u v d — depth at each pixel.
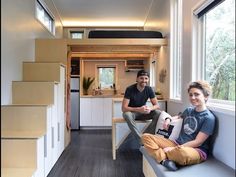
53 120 3.64
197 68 3.25
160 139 2.61
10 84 3.59
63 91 4.52
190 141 2.45
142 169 3.44
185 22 3.57
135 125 3.79
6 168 2.75
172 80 4.36
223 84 2.72
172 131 2.80
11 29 3.56
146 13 6.57
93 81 7.85
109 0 5.65
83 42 4.83
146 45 4.95
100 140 5.45
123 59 7.66
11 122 3.24
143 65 7.53
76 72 6.97
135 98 3.96
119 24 7.56
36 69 4.17
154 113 3.80
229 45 2.58
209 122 2.43
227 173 2.02
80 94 7.12
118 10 6.31
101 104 7.09
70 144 5.05
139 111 3.83
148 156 2.70
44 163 3.10
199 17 3.18
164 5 4.87
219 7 2.80
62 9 6.26
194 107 2.71
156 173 2.27
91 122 7.06
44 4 5.19
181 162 2.20
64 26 7.61
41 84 3.71
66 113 4.86
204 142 2.47
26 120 3.24
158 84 5.53
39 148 2.88
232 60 2.52
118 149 4.41
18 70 3.90
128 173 3.29
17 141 2.78
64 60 4.79
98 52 5.89
